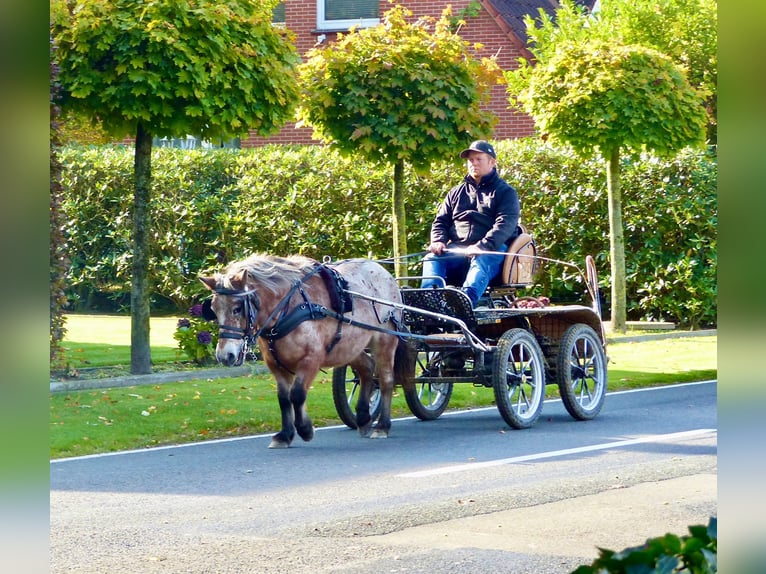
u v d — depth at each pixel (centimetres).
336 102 1439
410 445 885
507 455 823
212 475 747
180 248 2117
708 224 1842
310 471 761
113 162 2155
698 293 1852
